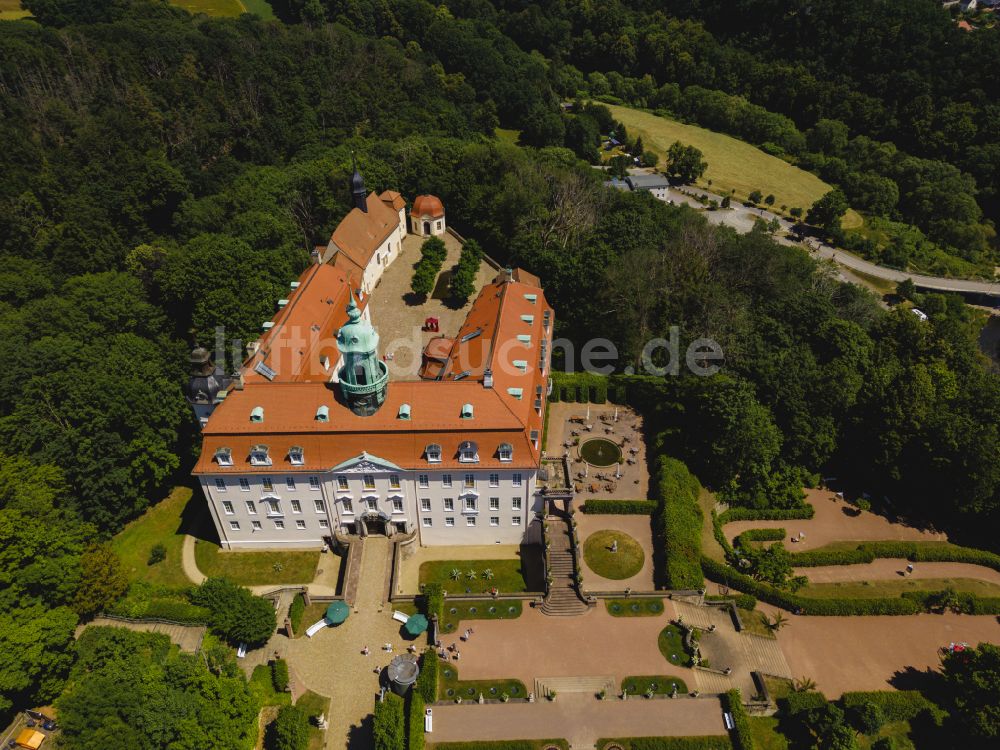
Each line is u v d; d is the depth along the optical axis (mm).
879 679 80562
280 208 148500
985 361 136375
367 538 93438
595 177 180875
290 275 129750
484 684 77250
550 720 73625
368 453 85312
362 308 125062
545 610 85500
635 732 72812
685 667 79812
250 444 84812
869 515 106562
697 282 127562
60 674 72000
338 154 172250
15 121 161375
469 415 85938
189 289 115750
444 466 86062
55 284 131250
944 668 77875
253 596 80562
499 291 111562
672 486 100750
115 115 173625
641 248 135750
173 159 177625
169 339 117688
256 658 80000
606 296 128625
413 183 172500
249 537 93750
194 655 74938
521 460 86688
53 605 75938
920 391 107188
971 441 101438
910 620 88688
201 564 92375
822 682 79875
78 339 105062
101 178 159750
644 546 95250
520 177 162125
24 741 67000
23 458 84250
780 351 113500
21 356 94125
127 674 66312
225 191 165500
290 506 90250
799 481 108188
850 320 130250
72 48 190500
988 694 70812
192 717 62844
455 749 70250
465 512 91750
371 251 142000
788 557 95625
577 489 103562
